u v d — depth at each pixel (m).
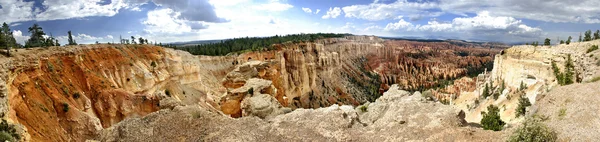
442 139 27.16
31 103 42.09
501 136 27.03
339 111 33.44
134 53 73.81
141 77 69.50
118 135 29.41
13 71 41.72
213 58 112.62
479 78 134.12
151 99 61.12
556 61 75.94
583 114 29.92
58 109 45.91
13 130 32.59
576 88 38.50
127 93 59.47
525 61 89.12
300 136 28.69
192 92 85.00
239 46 152.50
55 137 42.06
